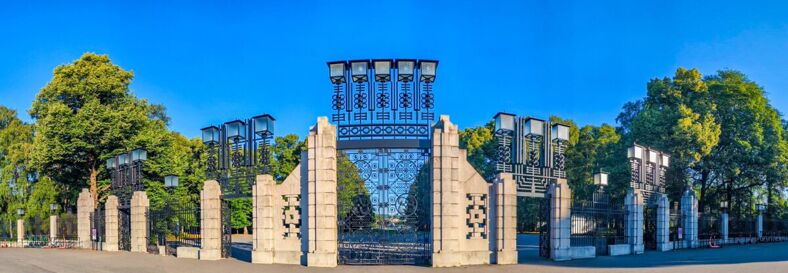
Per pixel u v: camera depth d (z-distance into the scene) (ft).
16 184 136.87
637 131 134.51
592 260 68.03
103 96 132.36
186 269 62.28
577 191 161.58
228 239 72.64
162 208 85.66
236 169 70.74
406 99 62.75
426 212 61.57
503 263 61.72
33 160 126.00
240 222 179.52
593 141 168.86
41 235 119.03
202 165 161.27
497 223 62.28
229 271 59.06
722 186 142.41
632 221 82.74
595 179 79.87
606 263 64.59
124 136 127.65
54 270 65.31
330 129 61.31
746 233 122.52
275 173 174.50
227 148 72.79
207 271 59.82
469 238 61.67
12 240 127.34
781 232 136.87
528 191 67.51
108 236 93.71
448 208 59.26
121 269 64.08
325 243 59.82
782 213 147.23
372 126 62.39
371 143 61.98
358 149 62.23
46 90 130.21
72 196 139.33
